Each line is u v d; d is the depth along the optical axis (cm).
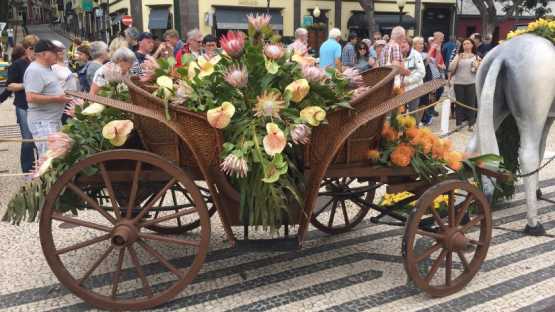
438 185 338
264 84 319
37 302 344
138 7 2386
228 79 305
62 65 635
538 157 446
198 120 314
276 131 304
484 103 428
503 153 516
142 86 357
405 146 358
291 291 358
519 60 425
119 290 361
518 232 467
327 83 333
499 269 391
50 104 544
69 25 4653
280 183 319
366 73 395
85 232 467
